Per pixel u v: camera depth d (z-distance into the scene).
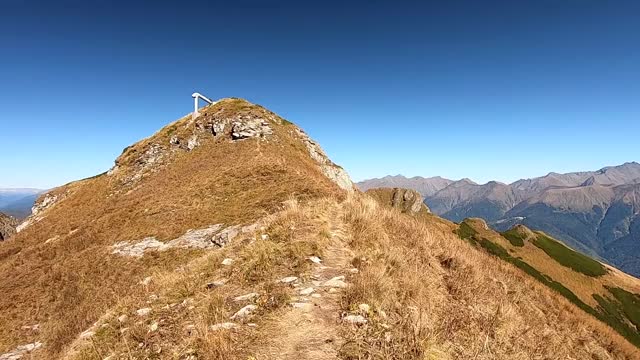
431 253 12.85
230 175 38.16
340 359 5.35
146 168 58.25
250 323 6.39
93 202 55.09
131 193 50.31
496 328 8.38
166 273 11.88
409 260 10.54
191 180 42.12
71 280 27.23
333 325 6.31
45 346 20.14
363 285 7.41
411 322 6.18
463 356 6.23
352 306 6.81
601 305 78.69
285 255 9.72
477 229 104.00
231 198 32.78
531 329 9.91
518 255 94.00
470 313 8.59
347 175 64.94
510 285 14.11
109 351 6.66
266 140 55.22
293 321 6.41
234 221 28.16
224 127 58.88
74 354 7.64
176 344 6.14
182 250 26.86
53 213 57.06
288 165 40.78
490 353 6.60
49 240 42.59
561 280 85.44
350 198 19.03
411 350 5.53
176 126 67.75
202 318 6.68
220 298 7.52
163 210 34.94
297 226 12.36
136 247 29.22
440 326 6.90
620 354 13.17
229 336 5.83
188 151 58.44
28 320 23.70
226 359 5.32
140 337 6.71
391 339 5.79
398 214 17.66
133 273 25.72
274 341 5.82
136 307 8.60
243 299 7.55
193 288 8.86
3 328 23.08
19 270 33.50
